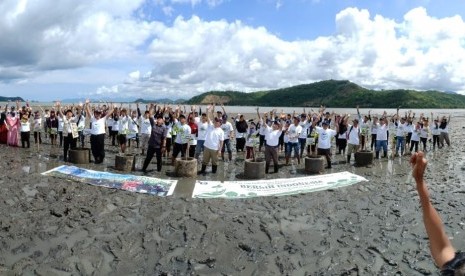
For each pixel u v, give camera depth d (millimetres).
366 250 8891
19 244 8672
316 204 12180
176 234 9453
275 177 16484
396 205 12195
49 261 8000
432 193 13734
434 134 28953
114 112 24547
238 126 23328
